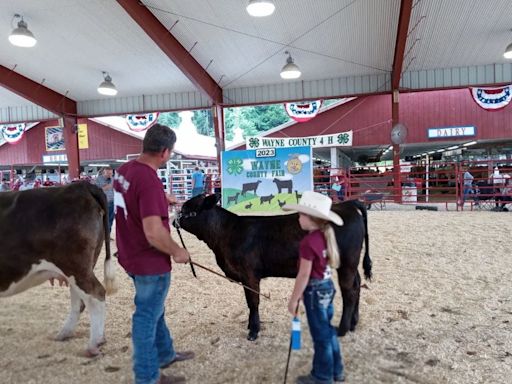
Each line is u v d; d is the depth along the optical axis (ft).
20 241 10.23
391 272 17.58
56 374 9.68
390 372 9.32
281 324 12.46
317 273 8.14
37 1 36.42
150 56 49.01
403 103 67.97
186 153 92.94
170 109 61.93
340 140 55.52
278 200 37.24
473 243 22.72
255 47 46.78
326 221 8.16
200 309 13.96
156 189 7.79
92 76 54.85
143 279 8.11
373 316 12.67
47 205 10.52
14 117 68.80
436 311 12.96
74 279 10.71
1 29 41.81
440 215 35.55
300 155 36.78
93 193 11.04
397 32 41.96
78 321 12.82
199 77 50.93
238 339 11.43
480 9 38.47
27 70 53.16
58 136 84.48
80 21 40.27
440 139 67.05
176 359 10.09
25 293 16.28
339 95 56.34
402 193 49.39
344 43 45.78
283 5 37.86
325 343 8.30
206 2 37.35
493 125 65.46
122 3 35.14
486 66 51.83
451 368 9.40
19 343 11.48
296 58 49.73
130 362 10.23
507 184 41.04
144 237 8.05
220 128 58.39
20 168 92.68
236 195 38.01
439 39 44.73
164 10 38.60
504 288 14.99
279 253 11.18
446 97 66.85
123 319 13.19
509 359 9.72
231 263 11.66
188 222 12.07
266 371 9.55
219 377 9.34
